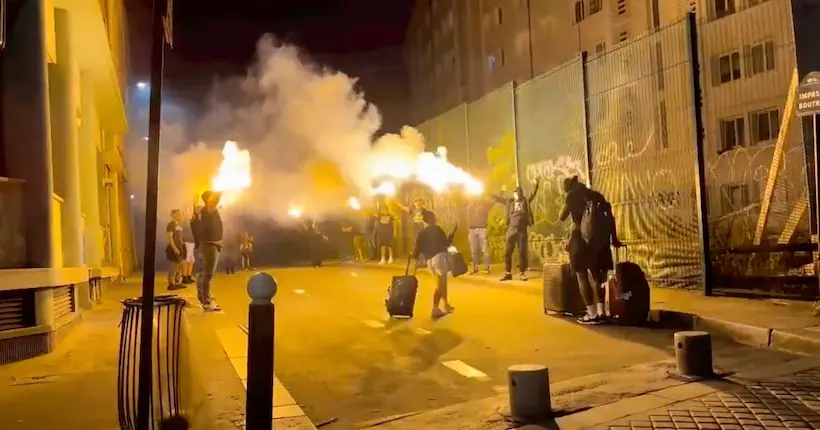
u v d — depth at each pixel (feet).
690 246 39.14
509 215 49.39
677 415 16.93
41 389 20.70
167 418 15.39
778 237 34.94
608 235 32.01
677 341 21.06
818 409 16.87
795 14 29.27
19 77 27.40
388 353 27.22
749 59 39.40
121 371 15.40
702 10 58.95
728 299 34.76
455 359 25.80
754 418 16.40
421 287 50.93
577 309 34.30
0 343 24.45
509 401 18.19
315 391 21.91
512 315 35.35
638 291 31.24
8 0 27.40
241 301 45.65
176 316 15.83
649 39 42.75
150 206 13.33
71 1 35.60
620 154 44.98
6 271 24.03
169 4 13.25
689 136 39.63
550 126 52.95
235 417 17.61
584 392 19.89
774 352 24.73
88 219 46.39
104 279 52.85
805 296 32.86
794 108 34.14
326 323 34.96
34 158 27.27
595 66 47.62
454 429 17.56
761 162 36.47
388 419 18.67
